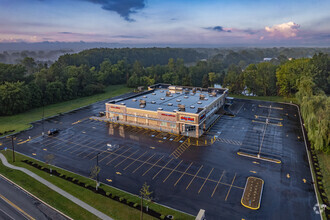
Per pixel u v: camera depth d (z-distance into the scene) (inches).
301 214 1374.3
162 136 2603.3
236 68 7549.2
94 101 4456.2
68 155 2154.3
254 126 2930.6
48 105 4188.0
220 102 3782.0
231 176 1781.5
